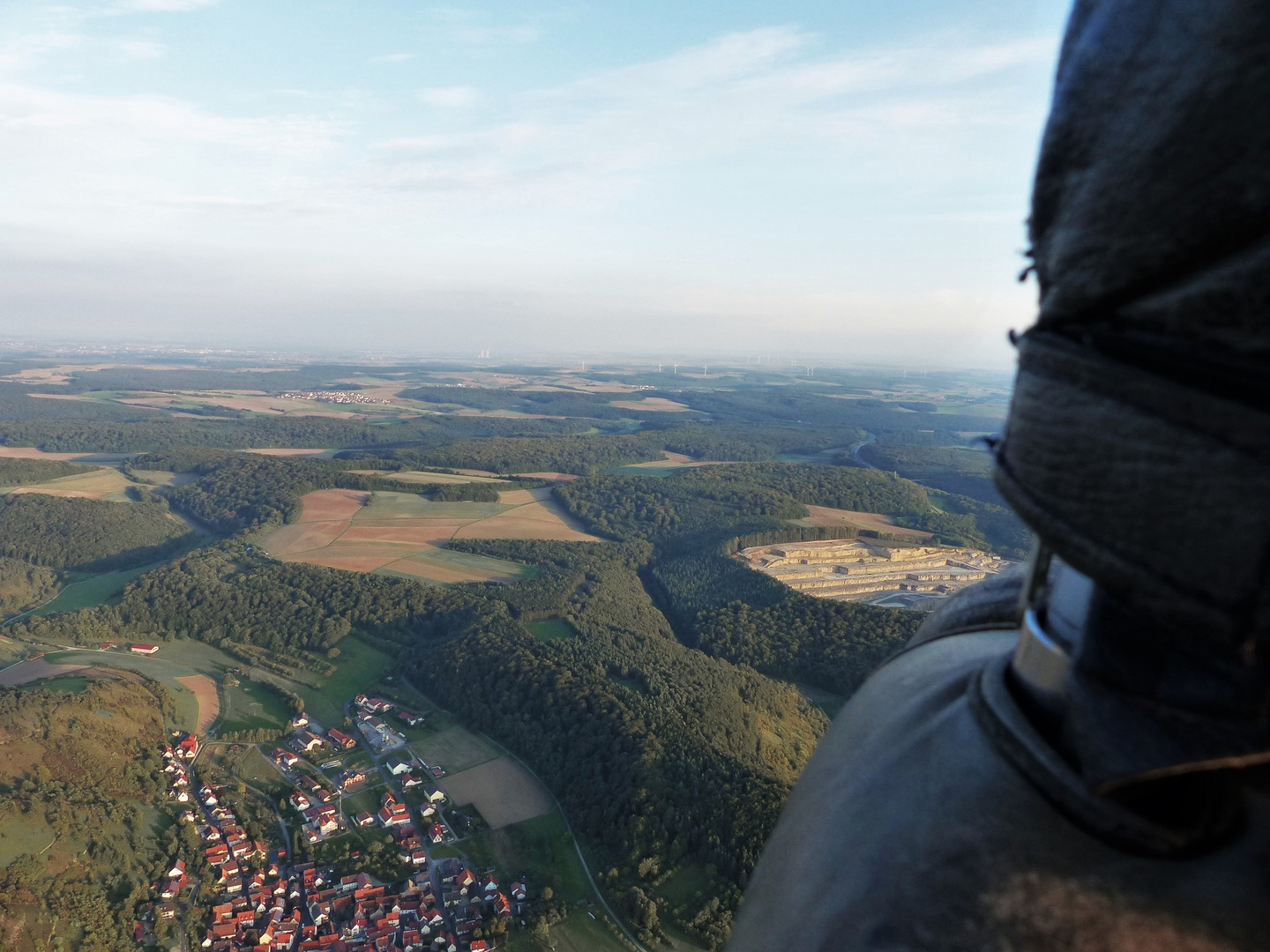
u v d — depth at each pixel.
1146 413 1.08
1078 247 1.24
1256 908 1.15
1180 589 1.02
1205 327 1.04
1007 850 1.31
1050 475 1.25
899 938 1.32
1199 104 1.04
